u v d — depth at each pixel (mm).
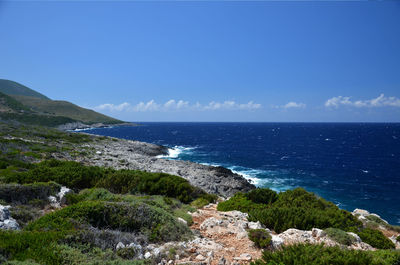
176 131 194875
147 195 14586
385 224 17266
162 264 5816
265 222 10836
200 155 64625
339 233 9078
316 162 57562
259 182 38188
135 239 6949
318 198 16125
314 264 5395
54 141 47219
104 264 5305
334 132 192750
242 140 117062
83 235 6375
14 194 10219
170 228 8070
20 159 24469
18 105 172125
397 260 5816
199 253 6781
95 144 55906
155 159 45375
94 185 16266
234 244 7852
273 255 5977
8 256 5184
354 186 36812
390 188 35969
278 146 91375
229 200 15938
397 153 74750
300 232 9203
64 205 10828
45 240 5805
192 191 17656
